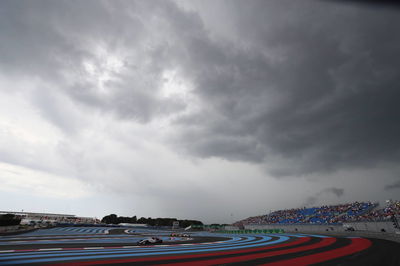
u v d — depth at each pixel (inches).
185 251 921.5
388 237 1263.5
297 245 1106.1
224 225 3983.8
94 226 3400.6
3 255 738.2
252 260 710.5
